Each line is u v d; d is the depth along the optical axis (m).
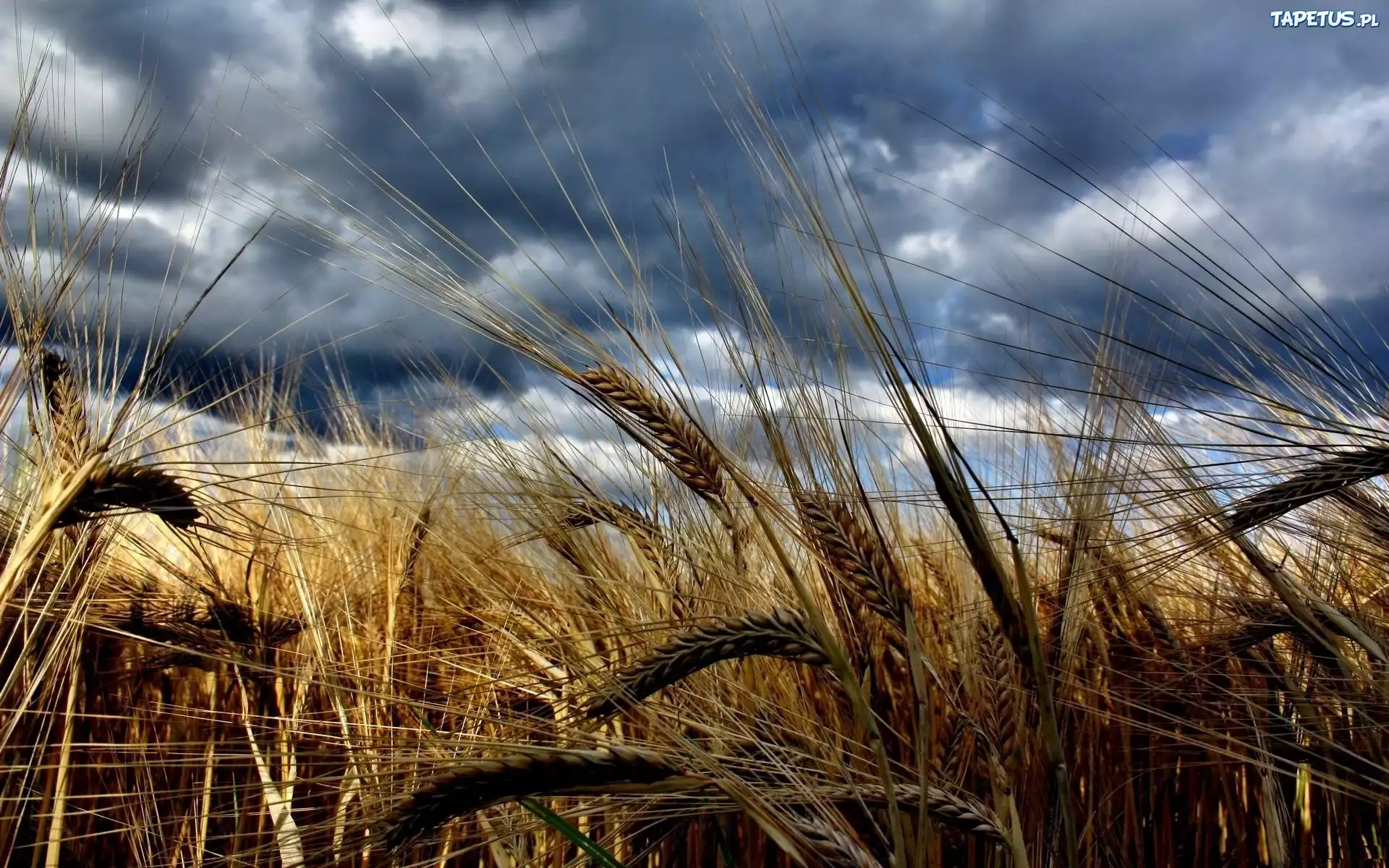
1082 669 0.51
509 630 0.54
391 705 0.51
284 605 0.62
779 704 0.45
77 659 0.49
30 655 0.48
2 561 0.45
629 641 0.49
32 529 0.42
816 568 0.46
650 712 0.38
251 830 0.53
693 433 0.46
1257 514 0.45
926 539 0.59
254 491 0.63
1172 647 0.53
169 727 0.57
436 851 0.48
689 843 0.49
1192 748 0.53
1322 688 0.50
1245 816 0.54
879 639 0.43
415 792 0.33
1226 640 0.52
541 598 0.57
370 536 0.69
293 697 0.56
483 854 0.51
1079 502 0.47
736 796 0.34
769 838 0.48
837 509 0.39
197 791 0.49
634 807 0.40
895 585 0.38
